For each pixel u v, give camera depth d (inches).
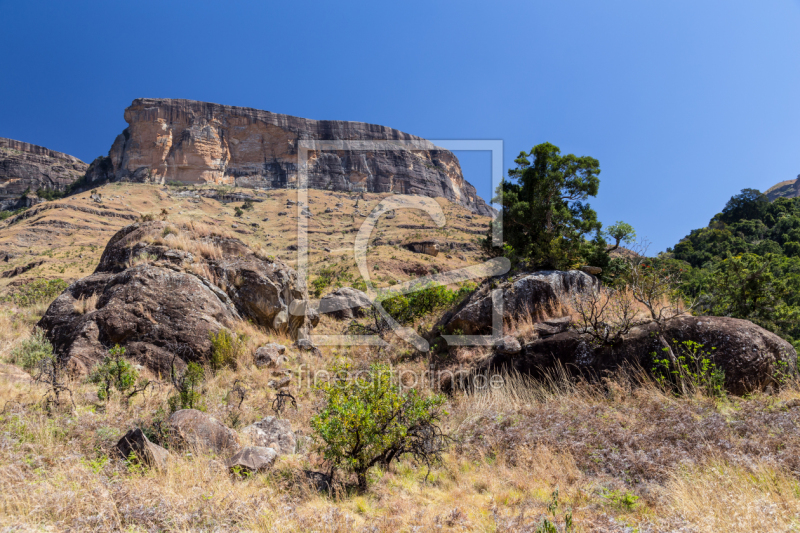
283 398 312.3
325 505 172.9
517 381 347.6
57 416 219.9
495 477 212.8
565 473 203.9
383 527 155.3
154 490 151.8
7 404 224.7
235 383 340.2
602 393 308.5
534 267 494.0
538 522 149.7
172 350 398.9
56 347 391.9
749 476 170.6
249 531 139.9
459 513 163.6
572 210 566.9
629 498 170.6
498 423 275.1
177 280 454.3
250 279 514.6
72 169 7657.5
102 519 131.3
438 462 234.7
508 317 430.9
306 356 463.8
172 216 599.5
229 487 168.7
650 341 321.1
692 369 299.3
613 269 522.0
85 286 464.1
